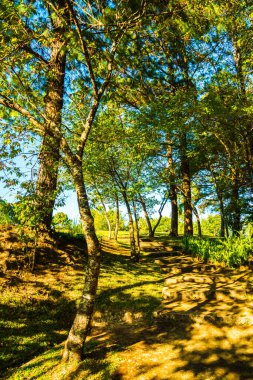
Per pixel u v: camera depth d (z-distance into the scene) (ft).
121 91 37.60
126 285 32.32
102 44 23.97
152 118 42.68
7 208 27.48
